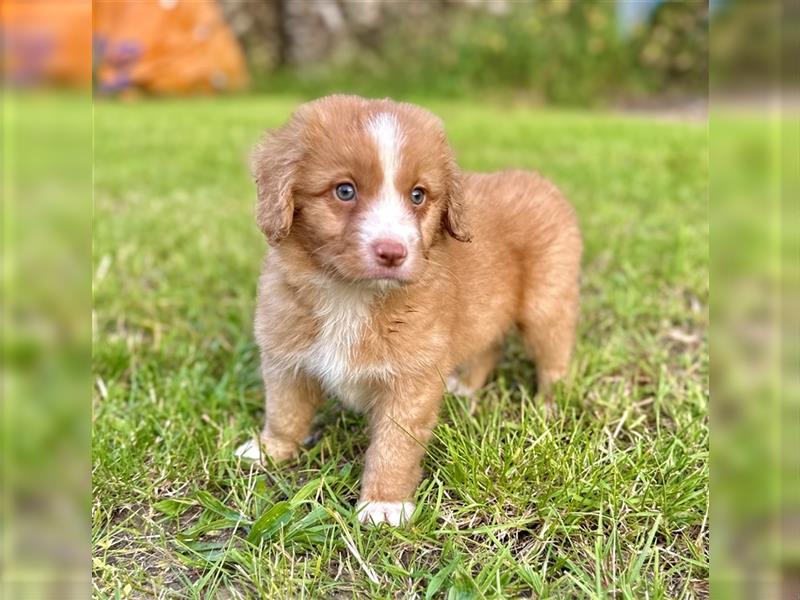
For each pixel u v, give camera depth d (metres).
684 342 0.76
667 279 0.87
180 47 2.45
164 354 0.71
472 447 0.55
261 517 0.49
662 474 0.54
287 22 2.79
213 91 2.54
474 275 0.60
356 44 2.75
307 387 0.57
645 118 2.13
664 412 0.64
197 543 0.49
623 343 0.74
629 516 0.51
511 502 0.52
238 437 0.61
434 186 0.51
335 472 0.57
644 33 2.53
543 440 0.56
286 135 0.51
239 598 0.45
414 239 0.48
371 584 0.45
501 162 1.38
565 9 2.54
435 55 2.61
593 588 0.45
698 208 1.10
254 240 0.98
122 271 0.87
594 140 1.61
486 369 0.69
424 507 0.53
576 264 0.67
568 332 0.67
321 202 0.49
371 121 0.49
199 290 0.82
